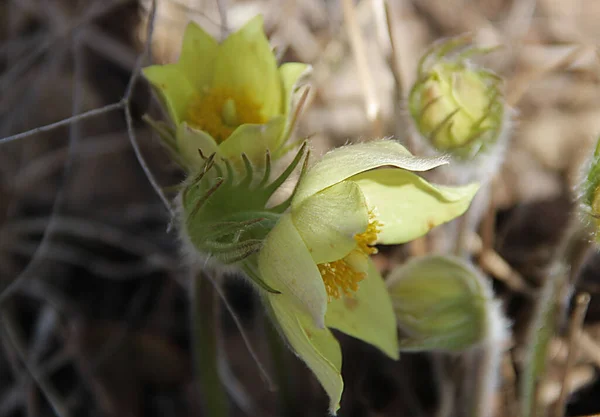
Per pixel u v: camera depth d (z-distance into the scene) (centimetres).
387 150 20
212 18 32
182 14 32
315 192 20
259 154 22
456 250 27
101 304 30
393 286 24
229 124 23
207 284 24
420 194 22
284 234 20
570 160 32
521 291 29
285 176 21
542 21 34
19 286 30
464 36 24
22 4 32
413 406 29
